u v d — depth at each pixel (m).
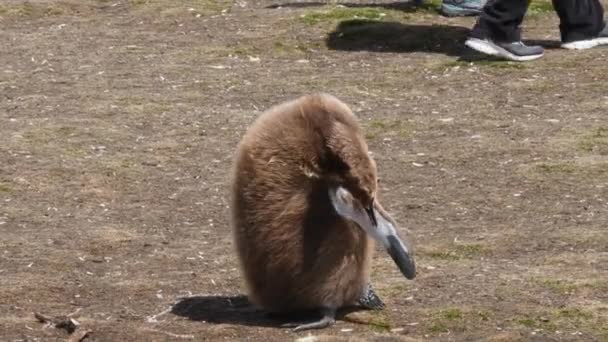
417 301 11.06
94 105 18.30
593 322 10.47
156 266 12.17
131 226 13.48
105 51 21.95
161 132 17.05
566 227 13.24
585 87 19.00
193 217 13.84
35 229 13.27
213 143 16.59
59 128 17.02
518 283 11.46
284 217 10.17
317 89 19.25
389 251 9.75
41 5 25.53
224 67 20.73
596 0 21.23
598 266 11.94
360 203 9.85
